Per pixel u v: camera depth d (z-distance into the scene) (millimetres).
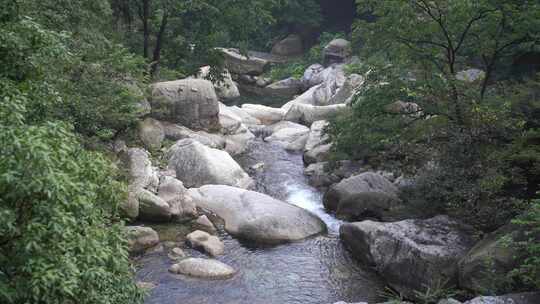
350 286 12102
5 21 8445
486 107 13336
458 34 15562
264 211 14500
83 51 14727
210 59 25031
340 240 14219
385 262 12266
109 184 8211
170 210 14570
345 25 49562
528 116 14555
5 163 5859
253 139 23484
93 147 13320
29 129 5988
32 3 11906
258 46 52094
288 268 12781
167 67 25766
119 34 22547
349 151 17219
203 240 13500
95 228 7113
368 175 16094
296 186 18281
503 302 9109
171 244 13461
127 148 16203
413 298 11547
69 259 6117
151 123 18969
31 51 8250
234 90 33219
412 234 12281
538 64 19375
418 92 14812
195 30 24594
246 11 24062
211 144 20125
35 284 5848
